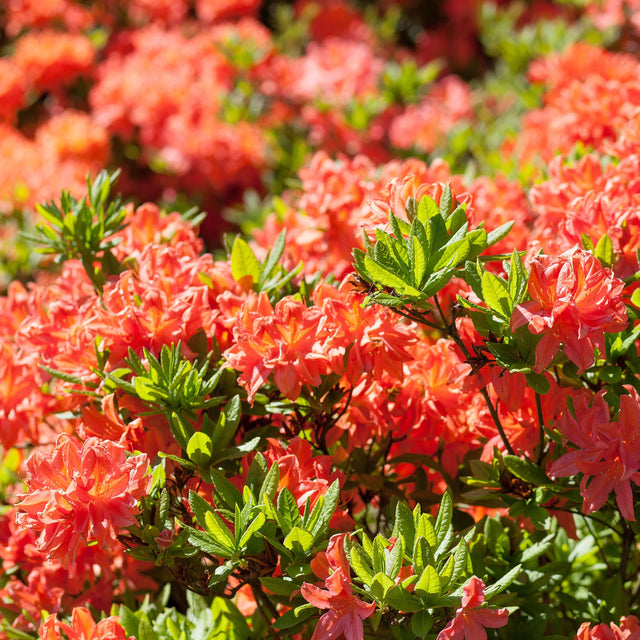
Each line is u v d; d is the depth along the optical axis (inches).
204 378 76.5
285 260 85.4
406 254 70.3
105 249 84.1
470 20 221.0
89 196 84.7
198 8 218.5
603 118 97.2
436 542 69.8
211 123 161.2
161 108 170.6
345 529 74.0
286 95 170.6
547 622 78.3
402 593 67.9
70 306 80.6
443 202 72.7
